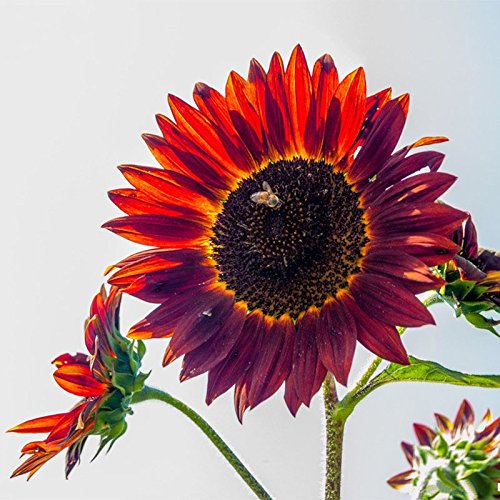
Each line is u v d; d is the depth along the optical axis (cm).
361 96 77
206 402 76
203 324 78
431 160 74
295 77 78
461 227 78
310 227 77
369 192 76
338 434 76
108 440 77
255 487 77
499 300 77
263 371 76
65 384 77
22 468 76
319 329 75
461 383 74
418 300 72
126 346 78
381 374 76
